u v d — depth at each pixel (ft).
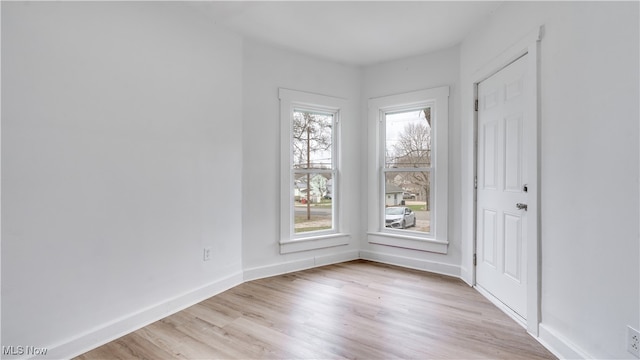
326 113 12.09
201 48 8.45
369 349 5.98
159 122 7.39
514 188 7.31
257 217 10.23
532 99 6.37
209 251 8.70
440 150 10.71
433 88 10.83
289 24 9.08
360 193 12.48
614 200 4.56
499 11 7.87
